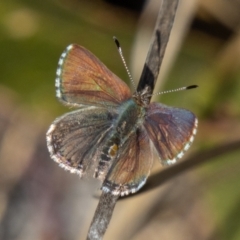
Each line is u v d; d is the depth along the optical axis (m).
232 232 0.28
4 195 0.29
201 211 0.28
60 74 0.24
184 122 0.24
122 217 0.27
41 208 0.29
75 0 0.29
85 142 0.24
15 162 0.29
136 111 0.24
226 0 0.28
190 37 0.29
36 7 0.29
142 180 0.24
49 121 0.29
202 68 0.29
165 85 0.29
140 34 0.27
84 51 0.24
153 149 0.24
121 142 0.24
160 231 0.28
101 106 0.25
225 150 0.26
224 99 0.28
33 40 0.29
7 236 0.29
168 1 0.24
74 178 0.29
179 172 0.25
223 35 0.29
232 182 0.28
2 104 0.29
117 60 0.29
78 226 0.29
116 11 0.29
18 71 0.29
